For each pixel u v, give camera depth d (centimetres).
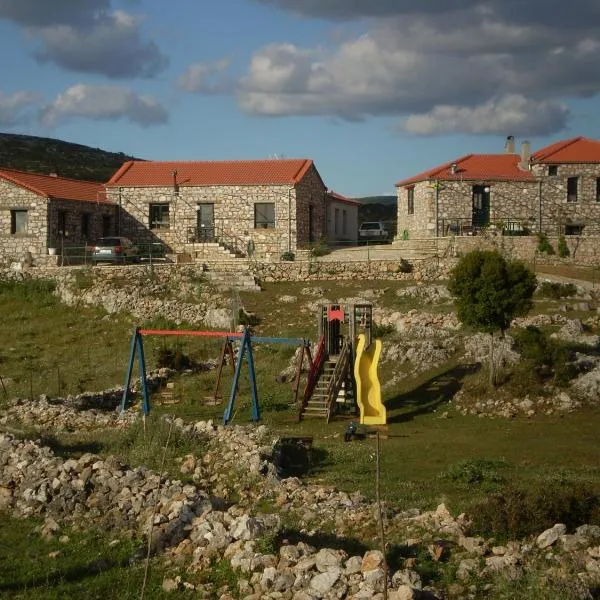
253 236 5556
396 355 3300
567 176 5738
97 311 4531
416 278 4741
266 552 1278
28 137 13688
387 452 2258
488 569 1190
